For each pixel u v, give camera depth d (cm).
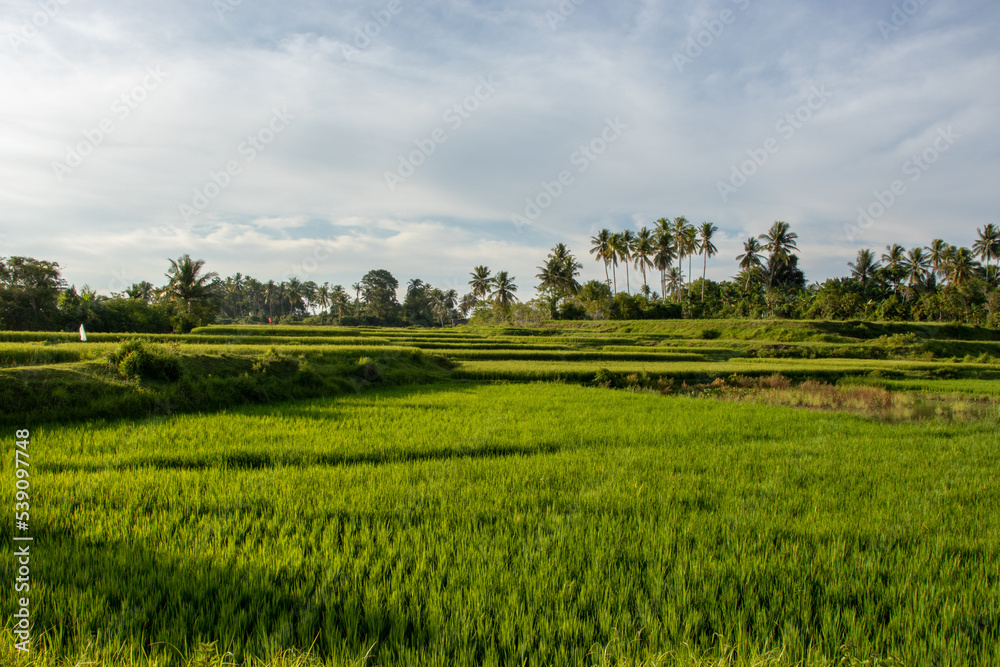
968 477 848
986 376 3234
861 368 3144
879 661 367
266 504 648
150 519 580
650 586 458
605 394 1969
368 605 411
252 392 1527
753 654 363
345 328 4894
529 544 540
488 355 3528
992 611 432
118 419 1175
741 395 2467
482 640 385
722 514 647
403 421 1263
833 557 527
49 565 461
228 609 405
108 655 347
